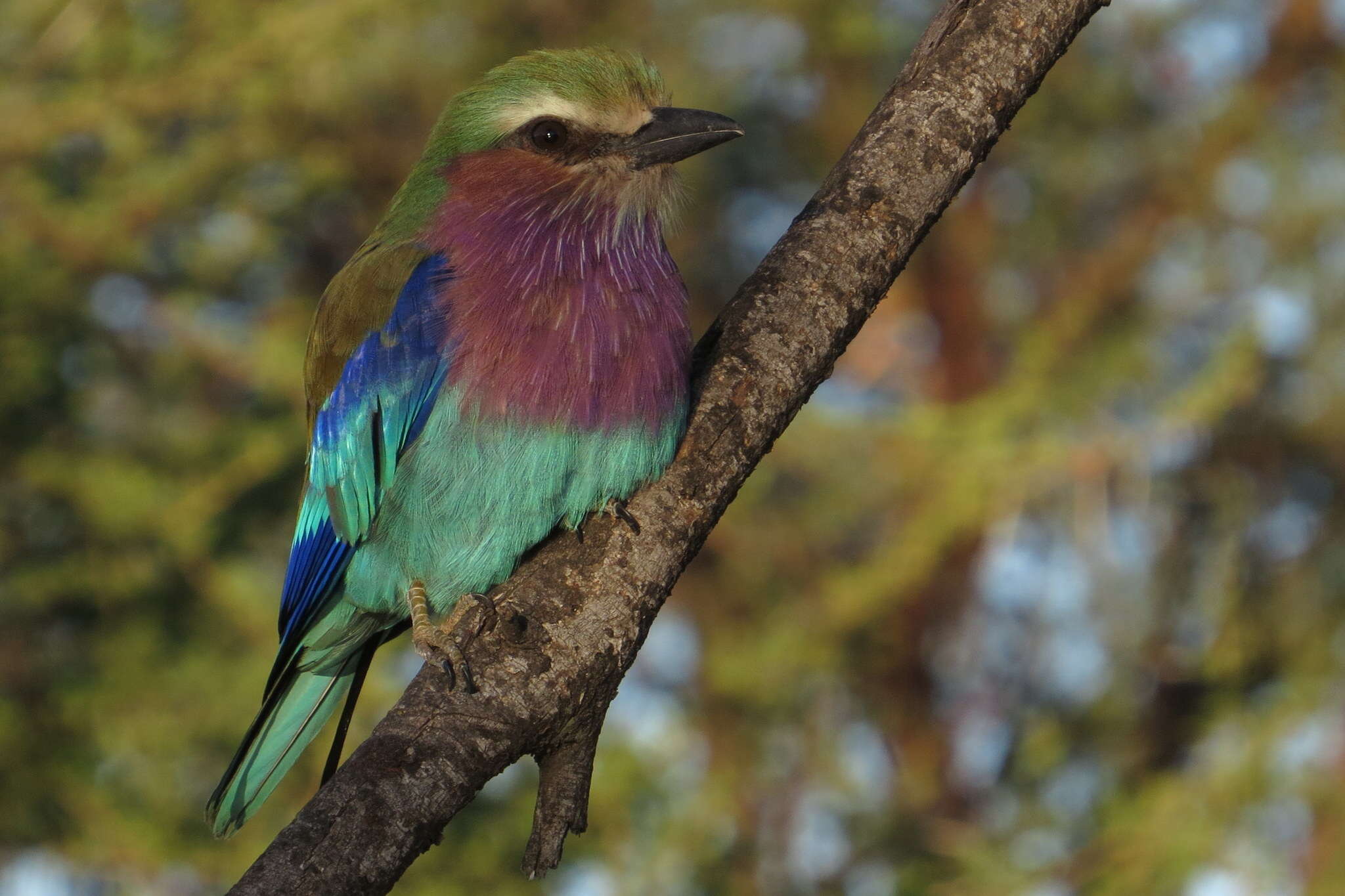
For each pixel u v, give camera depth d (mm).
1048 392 14242
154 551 13602
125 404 14406
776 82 17766
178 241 14344
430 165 6875
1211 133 16906
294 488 14000
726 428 5258
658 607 4980
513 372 5902
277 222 15125
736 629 17031
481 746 4426
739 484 5262
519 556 6133
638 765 13844
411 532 6305
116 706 13477
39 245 13594
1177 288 15906
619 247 6371
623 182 6457
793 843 15734
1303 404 14836
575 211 6371
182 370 14344
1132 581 14281
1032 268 18844
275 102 13750
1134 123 17781
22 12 14320
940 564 16234
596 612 4824
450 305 6242
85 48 14070
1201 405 13195
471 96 6824
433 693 4508
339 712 12836
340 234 16953
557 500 5895
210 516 13594
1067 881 13016
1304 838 12648
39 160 13742
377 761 4270
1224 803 12516
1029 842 13641
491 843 12875
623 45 16828
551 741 4641
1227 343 13320
